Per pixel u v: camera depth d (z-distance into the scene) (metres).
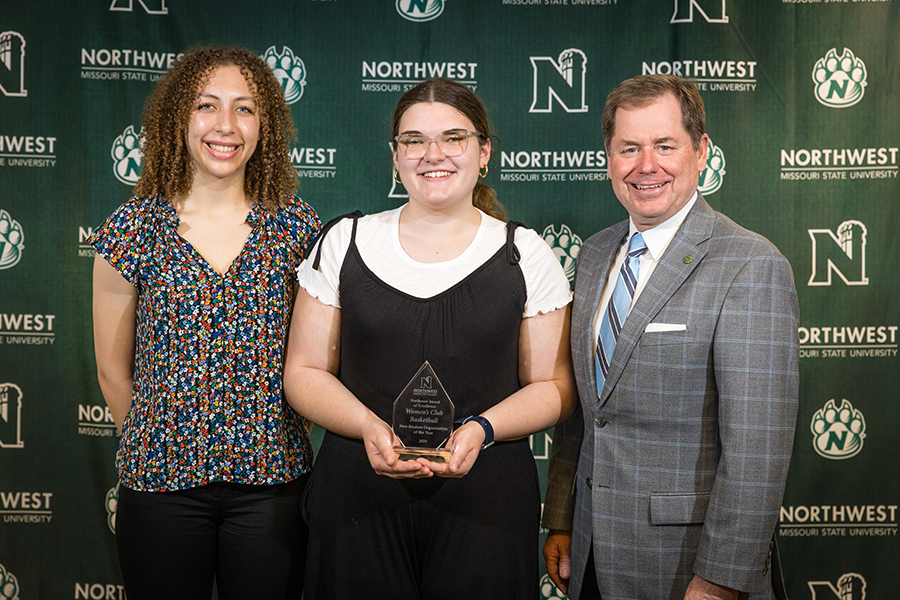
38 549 2.66
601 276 1.78
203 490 1.79
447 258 1.70
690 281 1.60
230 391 1.79
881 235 2.62
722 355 1.53
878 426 2.64
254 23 2.62
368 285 1.66
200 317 1.78
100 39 2.61
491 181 2.67
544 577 2.77
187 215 1.86
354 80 2.64
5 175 2.62
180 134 1.83
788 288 1.54
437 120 1.65
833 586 2.66
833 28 2.61
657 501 1.60
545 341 1.76
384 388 1.65
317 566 1.69
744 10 2.62
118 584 2.66
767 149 2.63
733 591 1.55
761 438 1.50
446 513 1.64
